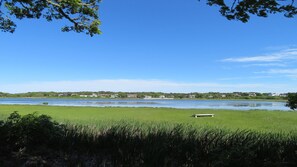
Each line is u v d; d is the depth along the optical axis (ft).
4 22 44.21
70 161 25.99
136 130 33.58
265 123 75.87
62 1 40.65
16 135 28.48
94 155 28.55
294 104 24.06
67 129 32.55
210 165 24.59
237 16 25.54
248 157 23.88
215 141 28.53
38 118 30.19
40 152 27.81
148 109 138.31
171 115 102.12
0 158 26.35
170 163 25.27
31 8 43.19
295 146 26.43
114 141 30.96
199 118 90.74
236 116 99.86
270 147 26.48
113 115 98.89
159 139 28.78
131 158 26.22
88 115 97.45
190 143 27.61
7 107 147.84
